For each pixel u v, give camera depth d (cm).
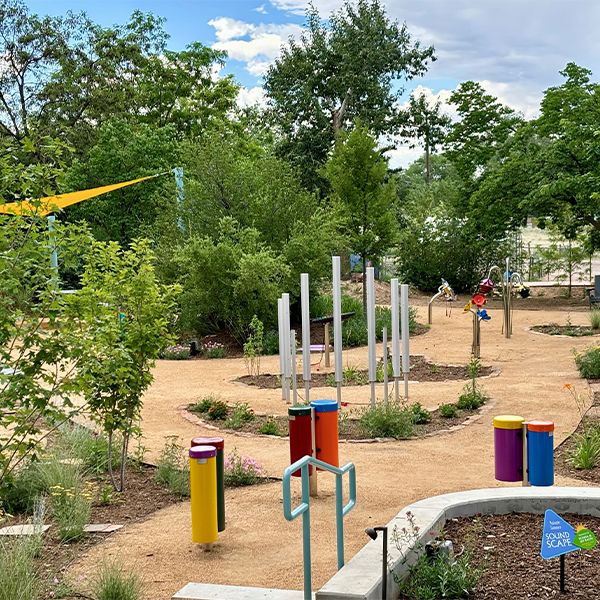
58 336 682
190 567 639
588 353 1584
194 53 4984
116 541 707
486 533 624
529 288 3584
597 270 4500
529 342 2077
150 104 4969
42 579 605
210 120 4906
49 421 776
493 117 3359
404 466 949
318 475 911
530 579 540
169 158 3544
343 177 2694
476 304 1862
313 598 533
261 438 1120
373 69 4750
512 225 3116
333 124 4753
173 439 979
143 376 870
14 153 684
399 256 3681
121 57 4788
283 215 2375
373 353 1222
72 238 670
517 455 758
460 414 1240
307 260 2306
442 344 2095
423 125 4822
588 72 2919
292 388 1467
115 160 3388
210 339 2267
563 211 3041
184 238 2350
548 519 521
